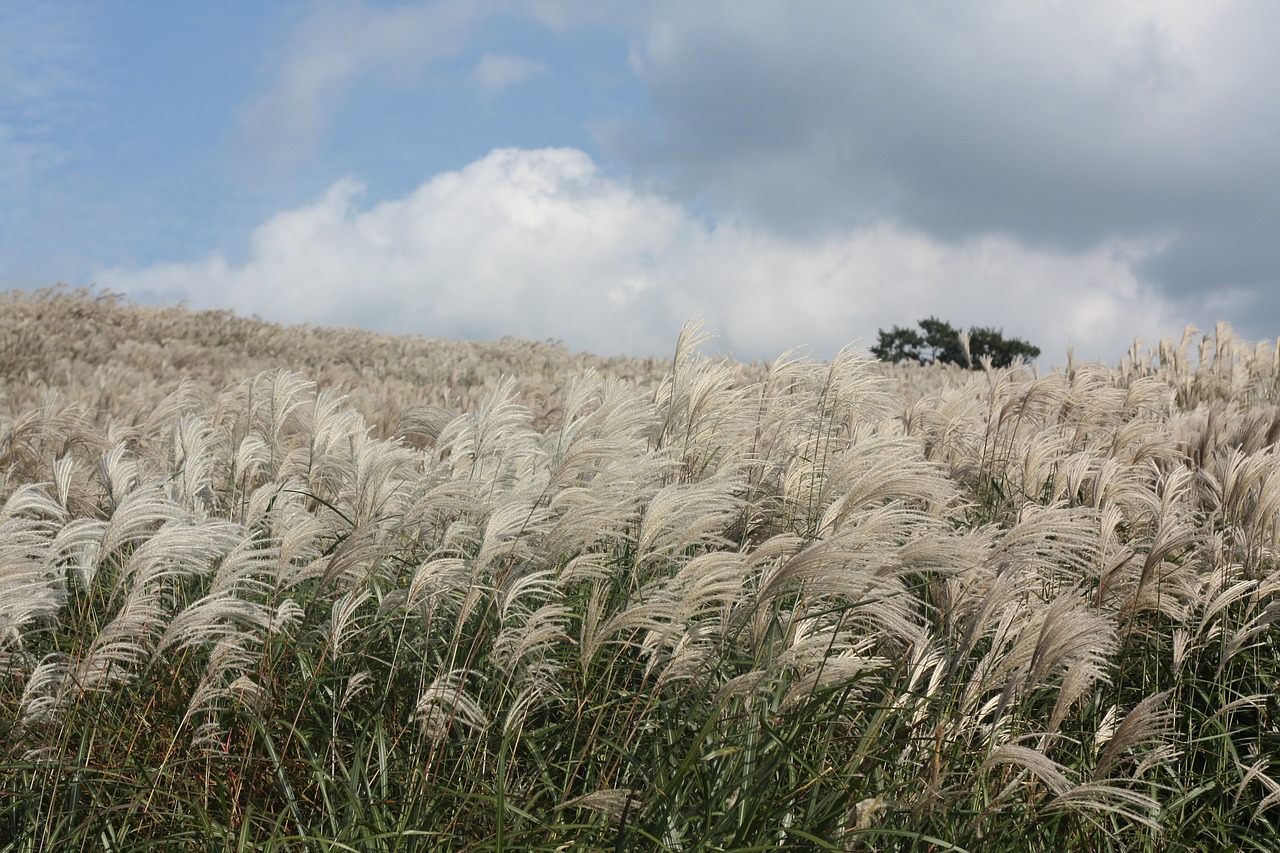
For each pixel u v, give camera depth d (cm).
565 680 386
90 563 365
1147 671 440
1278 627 452
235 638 365
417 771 326
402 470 505
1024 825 326
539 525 388
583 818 328
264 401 645
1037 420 748
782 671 344
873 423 617
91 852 318
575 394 463
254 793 344
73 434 709
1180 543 400
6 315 2438
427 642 390
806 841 293
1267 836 358
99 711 361
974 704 345
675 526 379
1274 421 649
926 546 329
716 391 543
